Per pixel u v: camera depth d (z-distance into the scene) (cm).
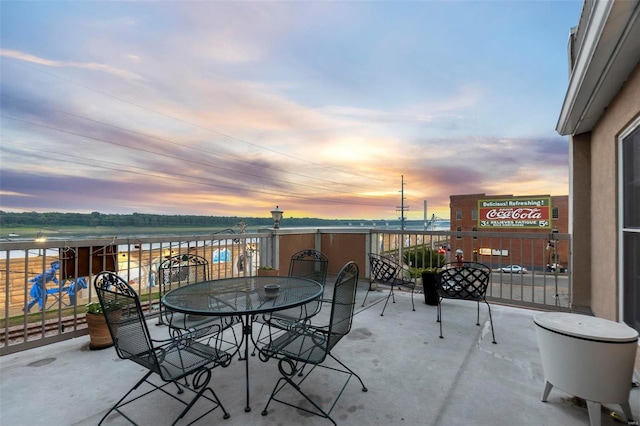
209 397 207
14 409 193
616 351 170
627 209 271
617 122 278
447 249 587
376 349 283
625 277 273
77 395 209
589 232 388
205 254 411
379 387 219
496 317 374
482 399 204
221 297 239
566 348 183
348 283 209
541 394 210
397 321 361
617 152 284
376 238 569
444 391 214
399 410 193
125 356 176
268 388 219
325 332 204
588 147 394
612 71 241
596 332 179
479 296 319
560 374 187
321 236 612
